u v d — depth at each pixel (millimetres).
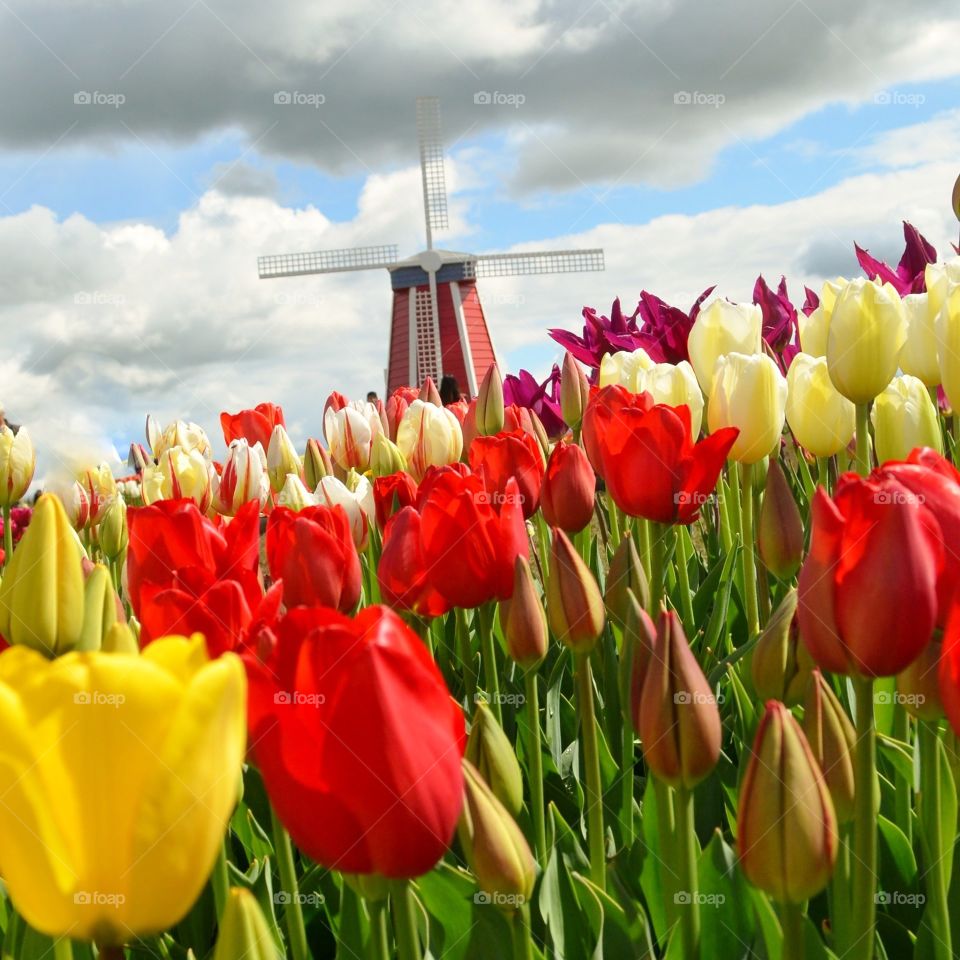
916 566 1364
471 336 39156
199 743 878
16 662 921
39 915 903
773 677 1991
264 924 1229
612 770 2482
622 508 2545
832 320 3016
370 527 3508
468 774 1446
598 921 1798
